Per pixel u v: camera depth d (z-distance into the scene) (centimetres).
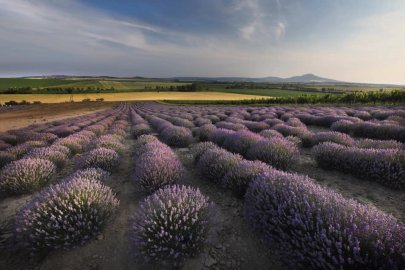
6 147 859
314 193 264
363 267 181
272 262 244
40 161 508
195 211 264
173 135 881
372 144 586
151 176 409
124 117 2559
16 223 274
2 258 262
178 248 237
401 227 200
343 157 485
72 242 263
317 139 713
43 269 246
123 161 700
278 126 981
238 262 246
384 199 365
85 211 287
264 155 524
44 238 253
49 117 3011
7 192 421
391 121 979
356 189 409
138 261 251
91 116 2722
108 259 257
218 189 443
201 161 505
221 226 314
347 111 1698
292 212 236
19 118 2886
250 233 294
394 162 406
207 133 962
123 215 354
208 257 254
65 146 761
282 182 306
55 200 291
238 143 663
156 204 279
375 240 192
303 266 206
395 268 168
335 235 200
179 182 443
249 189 321
